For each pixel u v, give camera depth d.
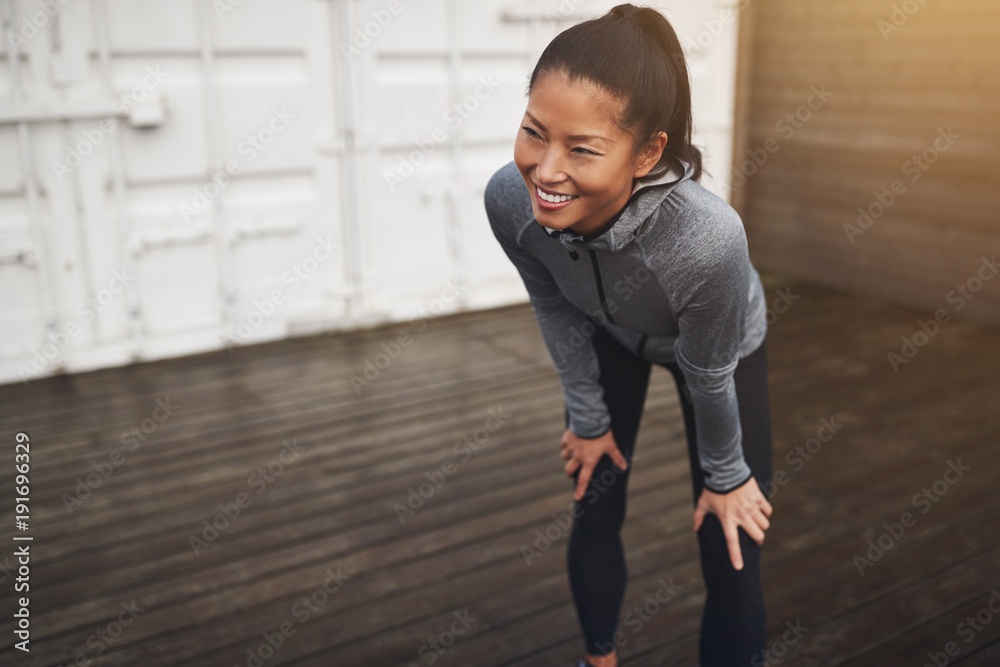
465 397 3.32
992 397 3.31
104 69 3.32
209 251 3.74
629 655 1.83
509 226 1.21
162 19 3.38
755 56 5.21
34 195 3.32
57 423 3.07
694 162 1.08
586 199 0.91
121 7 3.31
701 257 1.02
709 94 4.75
